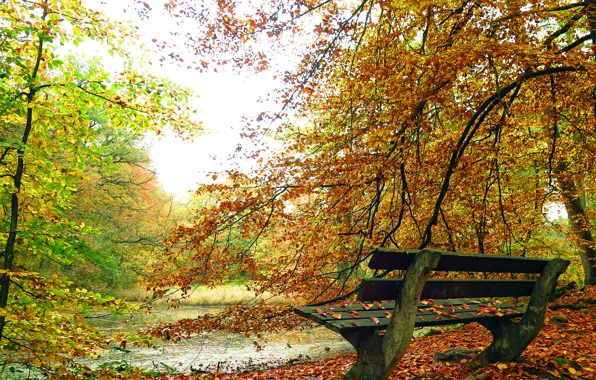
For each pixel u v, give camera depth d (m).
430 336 8.30
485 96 6.30
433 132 6.60
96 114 18.09
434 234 8.52
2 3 4.37
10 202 4.87
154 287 5.74
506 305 4.01
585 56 4.60
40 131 4.83
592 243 11.21
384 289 2.62
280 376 5.50
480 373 3.51
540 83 6.79
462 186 7.65
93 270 17.31
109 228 19.55
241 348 10.66
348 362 6.34
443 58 4.20
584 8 5.43
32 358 4.43
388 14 6.04
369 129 5.68
